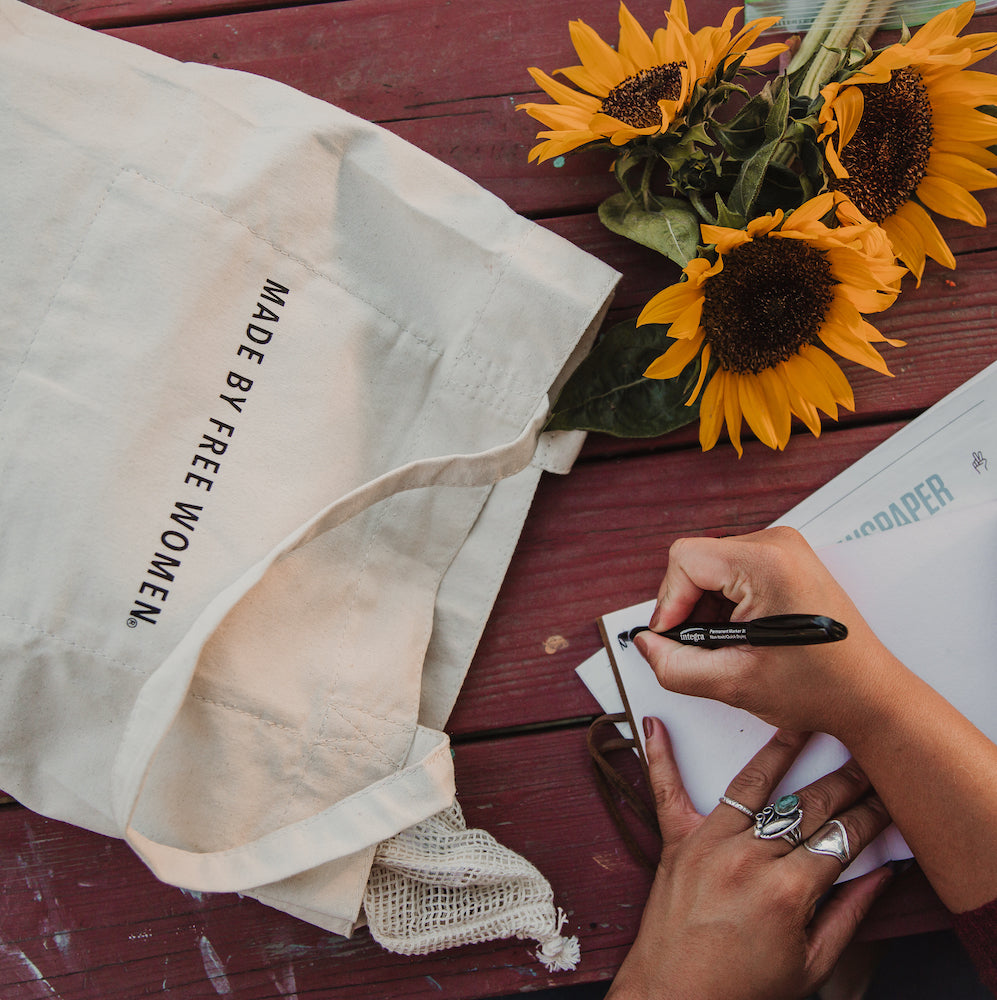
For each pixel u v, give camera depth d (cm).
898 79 53
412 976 63
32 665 51
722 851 55
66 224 51
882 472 62
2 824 63
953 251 64
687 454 64
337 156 57
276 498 54
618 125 49
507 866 57
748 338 53
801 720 53
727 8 65
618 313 64
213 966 63
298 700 55
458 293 58
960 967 74
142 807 53
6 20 52
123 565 50
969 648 59
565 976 63
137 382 51
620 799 63
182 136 53
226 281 53
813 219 47
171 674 46
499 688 64
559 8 65
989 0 62
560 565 64
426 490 59
